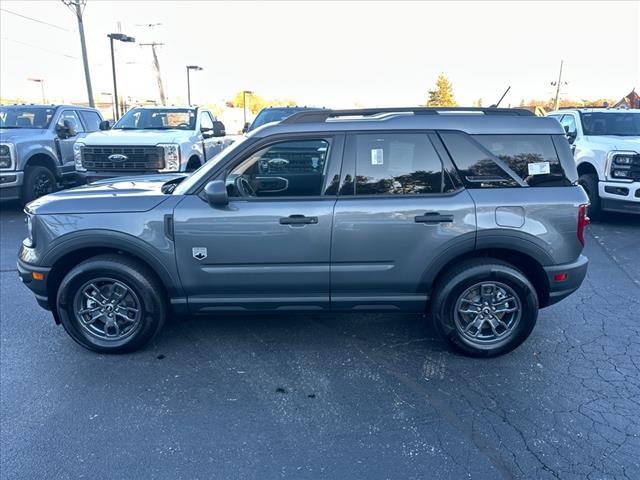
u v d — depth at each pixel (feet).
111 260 12.91
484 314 13.03
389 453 9.63
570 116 33.60
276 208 12.54
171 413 10.94
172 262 12.77
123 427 10.46
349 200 12.62
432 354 13.53
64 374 12.56
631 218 30.71
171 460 9.48
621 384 11.99
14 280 19.54
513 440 9.98
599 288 18.43
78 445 9.91
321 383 12.11
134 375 12.50
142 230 12.64
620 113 32.48
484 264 12.71
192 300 13.17
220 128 37.37
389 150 12.70
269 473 9.12
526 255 12.84
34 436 10.18
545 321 15.55
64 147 35.27
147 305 13.07
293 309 13.30
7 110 35.96
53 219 12.84
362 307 13.24
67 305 13.12
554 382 12.09
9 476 9.08
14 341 14.35
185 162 31.76
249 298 13.14
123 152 30.76
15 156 31.09
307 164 13.01
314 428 10.39
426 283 12.91
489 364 12.97
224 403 11.30
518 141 12.72
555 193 12.65
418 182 12.71
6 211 33.58
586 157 29.01
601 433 10.18
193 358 13.34
